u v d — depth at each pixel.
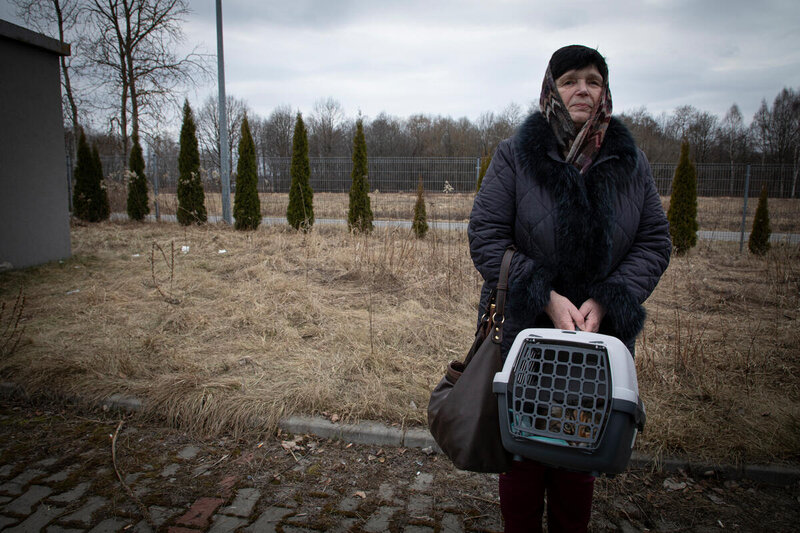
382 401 2.86
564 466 1.19
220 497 2.18
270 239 8.00
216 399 2.83
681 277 6.37
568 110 1.51
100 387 3.01
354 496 2.22
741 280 6.31
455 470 2.43
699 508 2.16
